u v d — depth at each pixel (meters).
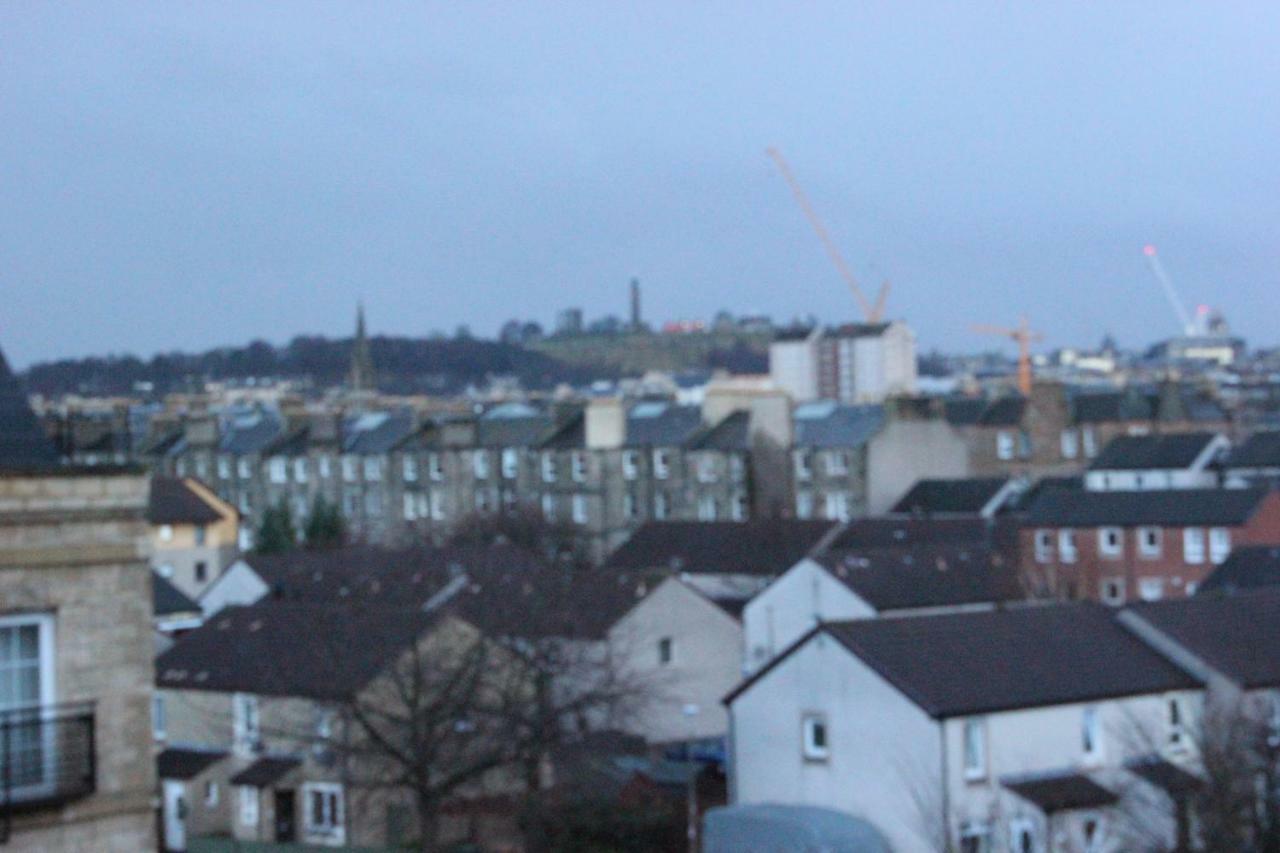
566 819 85.75
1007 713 73.88
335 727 90.56
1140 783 74.19
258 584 138.12
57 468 29.66
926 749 72.62
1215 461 195.88
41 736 29.19
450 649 87.75
